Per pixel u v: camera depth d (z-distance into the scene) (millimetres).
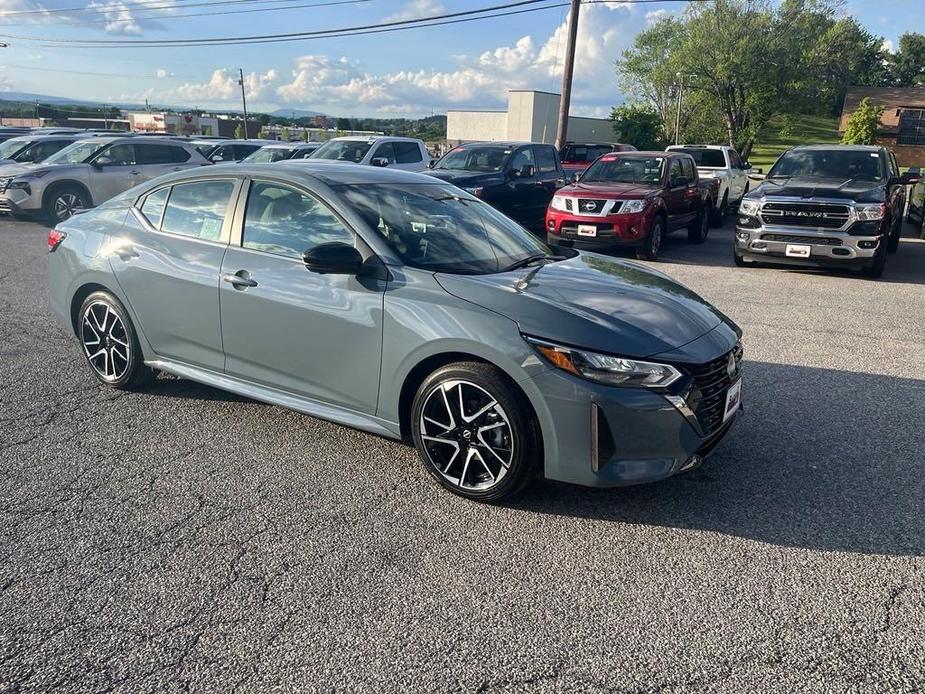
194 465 3885
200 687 2295
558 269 4039
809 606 2758
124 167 15023
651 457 3236
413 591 2818
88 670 2359
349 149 14930
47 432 4277
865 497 3627
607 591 2840
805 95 44375
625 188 11664
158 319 4512
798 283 9594
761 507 3521
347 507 3473
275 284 3934
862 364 5898
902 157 46031
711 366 3375
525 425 3293
